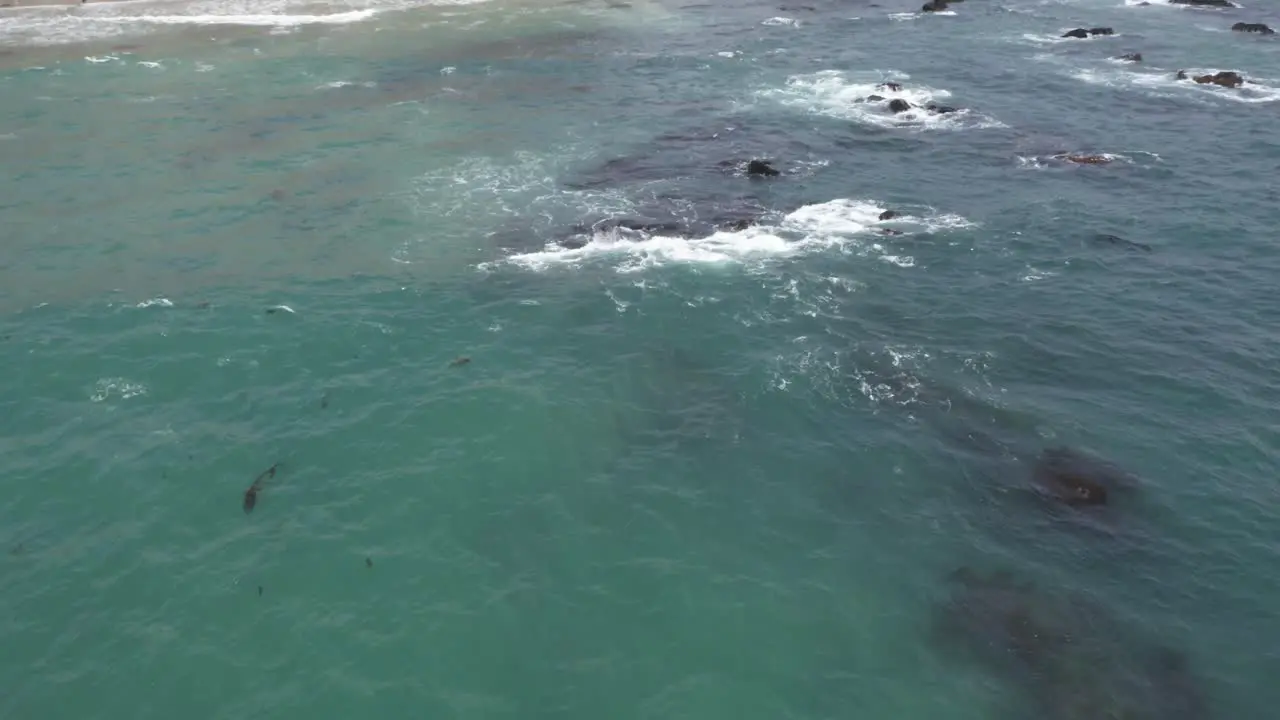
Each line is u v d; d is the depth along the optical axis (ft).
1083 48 183.01
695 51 182.50
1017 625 57.67
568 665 54.13
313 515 64.23
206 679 52.34
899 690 53.42
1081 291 94.73
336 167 123.44
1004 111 146.92
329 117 141.28
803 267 99.60
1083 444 72.84
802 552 63.05
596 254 102.06
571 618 57.21
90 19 187.73
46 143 127.13
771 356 84.02
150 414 73.67
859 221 110.01
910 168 125.39
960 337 87.10
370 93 152.76
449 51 177.99
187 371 78.95
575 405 76.59
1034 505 67.10
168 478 66.95
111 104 143.13
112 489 65.77
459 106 148.05
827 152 130.93
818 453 72.13
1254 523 64.75
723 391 79.20
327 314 88.38
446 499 66.23
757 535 64.28
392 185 118.52
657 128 140.05
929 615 58.39
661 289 94.94
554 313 90.33
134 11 194.70
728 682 53.42
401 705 51.24
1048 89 157.79
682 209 112.78
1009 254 102.32
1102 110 146.82
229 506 64.80
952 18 210.59
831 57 179.01
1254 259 99.81
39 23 183.11
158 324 85.51
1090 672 54.60
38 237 101.24
